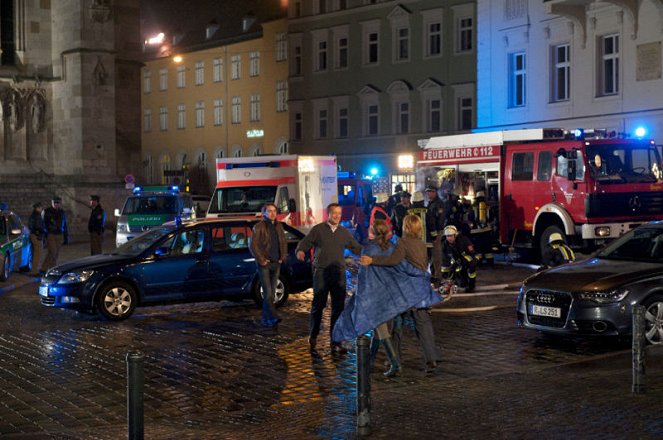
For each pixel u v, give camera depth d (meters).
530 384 9.55
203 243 16.44
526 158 23.95
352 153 58.69
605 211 22.34
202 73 76.06
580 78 36.84
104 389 10.30
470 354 11.93
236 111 72.50
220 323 15.10
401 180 55.62
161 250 16.09
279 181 23.31
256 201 23.30
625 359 10.84
